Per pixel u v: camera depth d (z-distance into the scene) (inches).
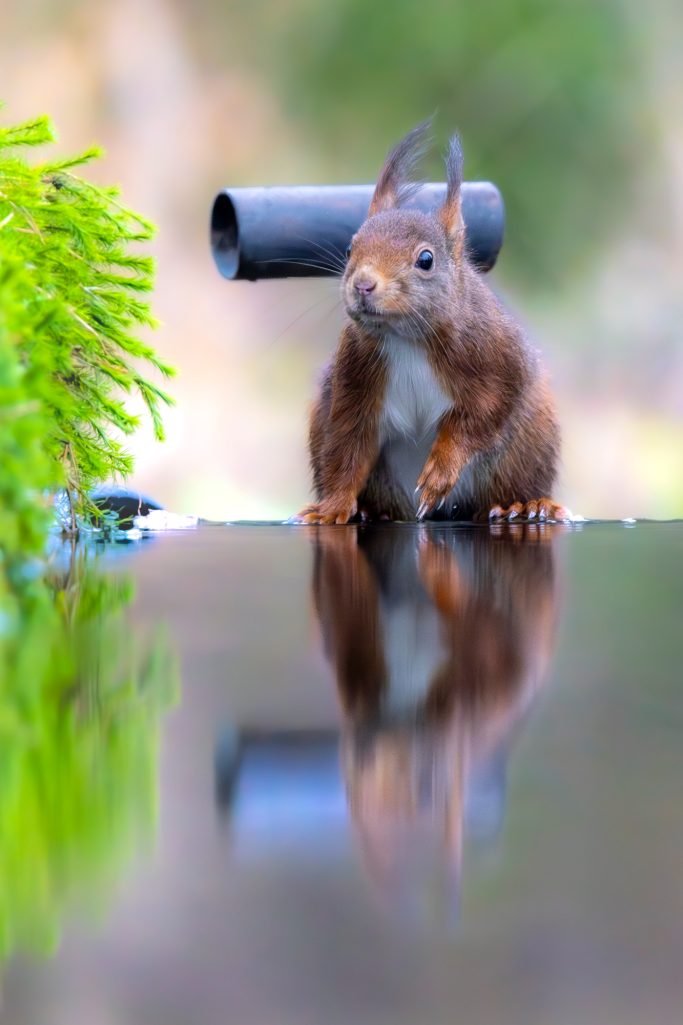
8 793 62.2
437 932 48.1
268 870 53.4
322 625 113.7
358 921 48.9
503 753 71.8
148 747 71.8
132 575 148.3
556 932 48.4
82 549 181.0
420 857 55.3
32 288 132.5
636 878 53.2
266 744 73.2
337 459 257.3
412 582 144.2
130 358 242.4
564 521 258.2
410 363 250.4
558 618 119.1
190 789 63.8
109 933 47.6
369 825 59.2
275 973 45.0
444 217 249.1
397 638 107.8
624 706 83.4
